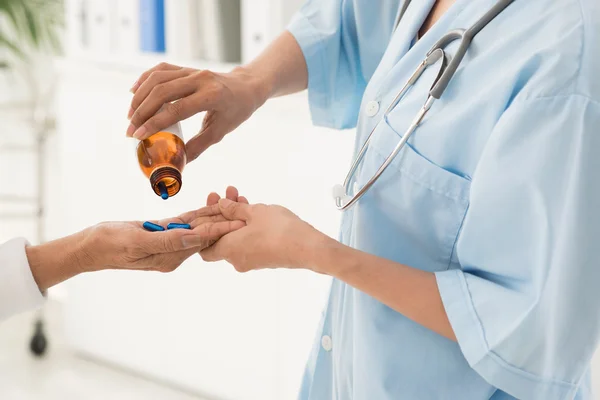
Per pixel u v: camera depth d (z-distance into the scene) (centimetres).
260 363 217
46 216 320
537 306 78
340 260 87
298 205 195
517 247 81
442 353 91
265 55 120
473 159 87
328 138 185
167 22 208
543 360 80
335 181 186
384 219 95
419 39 102
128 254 99
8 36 308
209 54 204
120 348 251
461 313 83
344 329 102
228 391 227
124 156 229
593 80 78
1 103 294
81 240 104
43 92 311
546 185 78
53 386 245
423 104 92
